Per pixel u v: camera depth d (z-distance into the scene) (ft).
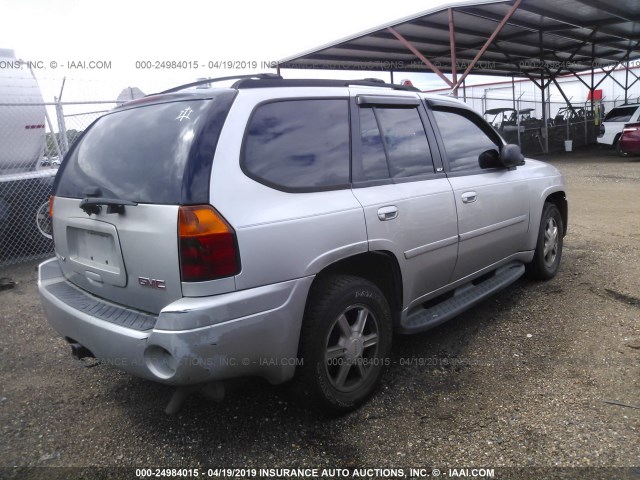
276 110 9.31
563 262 18.88
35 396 11.22
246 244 8.14
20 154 25.70
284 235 8.57
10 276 21.35
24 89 25.66
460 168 13.05
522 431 9.20
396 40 52.70
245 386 11.14
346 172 10.09
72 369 12.47
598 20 55.52
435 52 62.08
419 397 10.51
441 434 9.27
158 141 8.86
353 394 9.95
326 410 9.61
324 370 9.32
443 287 12.49
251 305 8.15
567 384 10.64
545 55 76.48
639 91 113.39
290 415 10.08
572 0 44.57
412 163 11.66
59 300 9.90
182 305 7.77
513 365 11.61
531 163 16.69
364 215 9.85
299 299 8.79
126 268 8.76
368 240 9.88
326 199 9.42
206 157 8.14
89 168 10.07
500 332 13.35
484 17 47.11
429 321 11.69
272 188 8.75
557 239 17.31
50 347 13.82
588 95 117.29
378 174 10.72
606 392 10.25
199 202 7.92
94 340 8.89
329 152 9.90
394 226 10.48
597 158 61.21
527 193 15.14
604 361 11.47
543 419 9.50
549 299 15.34
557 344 12.45
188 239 7.80
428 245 11.43
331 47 51.75
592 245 21.11
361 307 9.99
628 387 10.37
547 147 73.72
